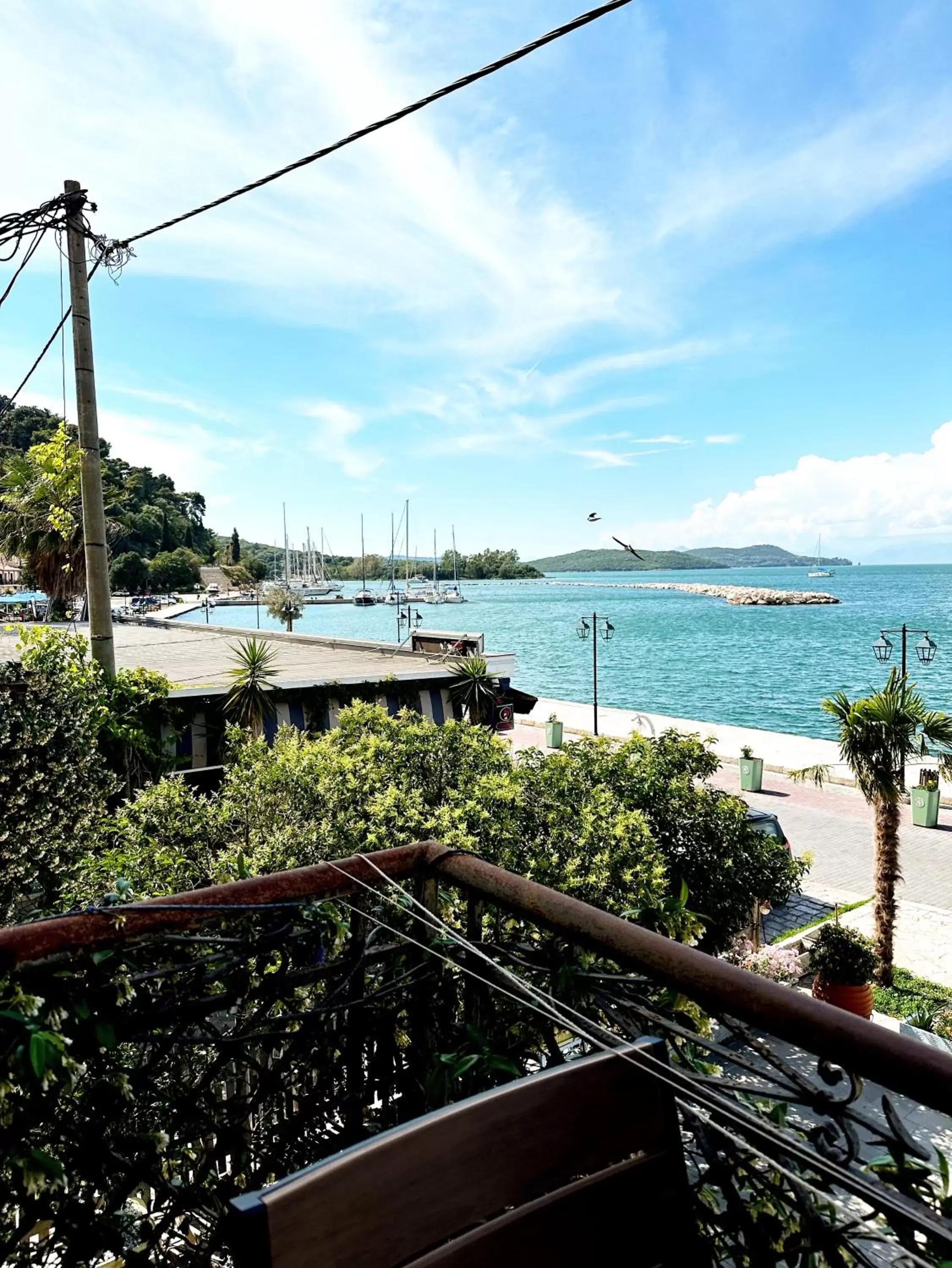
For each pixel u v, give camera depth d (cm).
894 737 1198
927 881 1717
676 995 198
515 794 685
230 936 188
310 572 17550
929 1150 128
